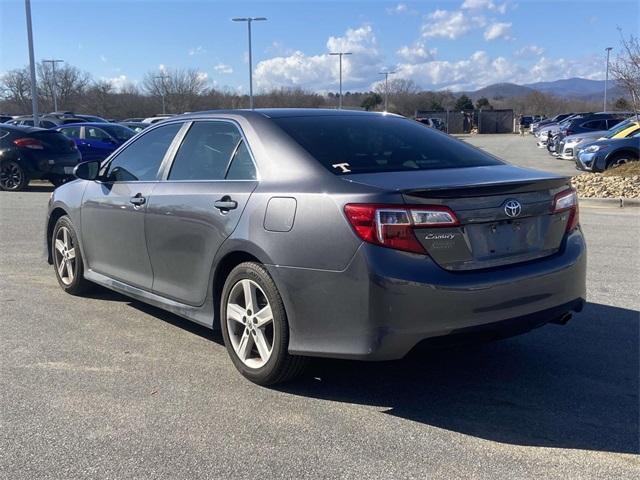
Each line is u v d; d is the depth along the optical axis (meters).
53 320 5.53
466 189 3.64
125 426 3.64
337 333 3.66
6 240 9.03
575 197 4.28
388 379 4.30
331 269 3.64
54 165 15.76
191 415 3.77
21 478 3.13
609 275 6.88
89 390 4.11
